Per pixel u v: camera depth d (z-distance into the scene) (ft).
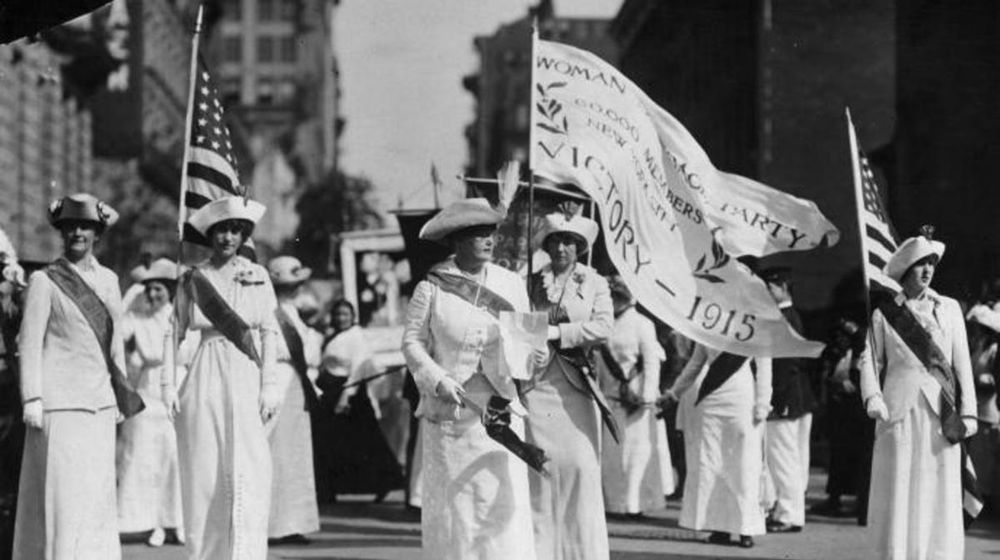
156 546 43.83
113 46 165.68
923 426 34.47
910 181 95.04
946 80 90.02
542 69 37.17
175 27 273.33
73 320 31.99
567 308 32.68
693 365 43.83
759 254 39.96
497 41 332.60
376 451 56.70
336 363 56.24
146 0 233.14
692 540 44.83
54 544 31.60
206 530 32.37
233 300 32.96
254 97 529.45
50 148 146.00
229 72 530.68
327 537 45.06
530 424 32.32
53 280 32.01
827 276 119.96
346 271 73.05
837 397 53.26
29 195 136.56
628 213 37.42
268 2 530.68
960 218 87.81
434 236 28.63
